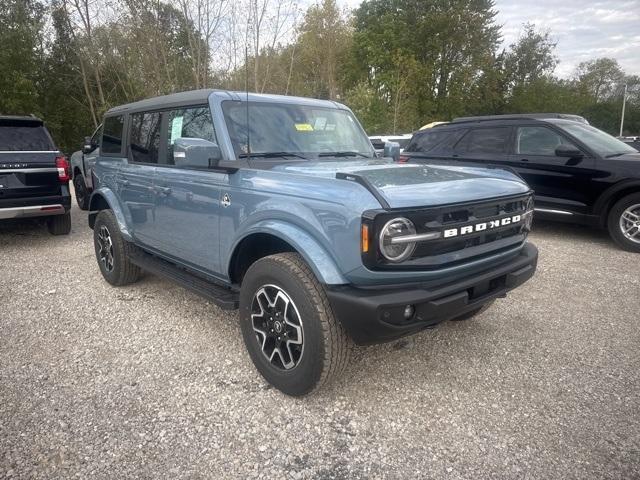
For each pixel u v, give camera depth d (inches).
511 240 127.6
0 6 824.3
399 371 135.5
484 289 119.7
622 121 2268.7
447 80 1536.7
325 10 1259.2
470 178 125.9
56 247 279.9
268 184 121.3
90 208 223.1
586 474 95.6
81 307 183.2
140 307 183.3
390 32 1464.1
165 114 168.7
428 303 104.4
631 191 267.4
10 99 815.1
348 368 136.7
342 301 103.3
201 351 147.1
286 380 118.9
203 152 132.0
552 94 1747.0
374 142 198.8
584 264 243.4
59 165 279.0
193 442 104.7
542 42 1812.3
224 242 136.2
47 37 959.0
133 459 99.2
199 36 633.0
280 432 108.4
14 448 102.0
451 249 110.6
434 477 95.0
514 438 106.6
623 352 147.4
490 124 324.5
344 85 1502.2
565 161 284.5
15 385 126.9
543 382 129.9
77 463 97.7
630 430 109.1
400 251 102.1
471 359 142.6
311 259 106.8
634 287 207.8
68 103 1035.3
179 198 153.4
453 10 1466.5
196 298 193.5
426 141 358.0
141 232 182.1
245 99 151.6
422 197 104.9
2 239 300.4
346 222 101.7
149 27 703.1
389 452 102.3
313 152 153.7
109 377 131.4
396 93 1079.6
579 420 113.0
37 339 155.1
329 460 99.7
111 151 207.9
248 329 128.0
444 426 111.0
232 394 123.3
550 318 173.6
